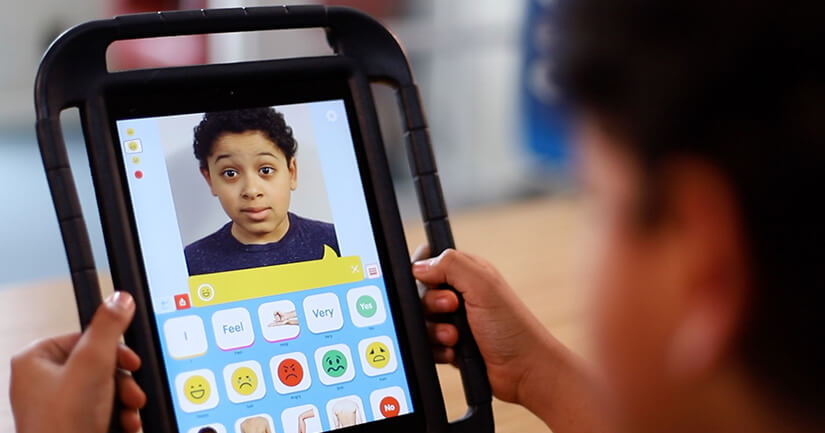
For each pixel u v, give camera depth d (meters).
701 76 0.27
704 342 0.29
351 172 0.74
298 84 0.74
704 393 0.30
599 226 0.31
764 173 0.27
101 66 0.67
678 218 0.29
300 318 0.70
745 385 0.30
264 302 0.69
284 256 0.71
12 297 1.10
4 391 0.83
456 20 3.50
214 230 0.69
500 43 3.49
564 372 0.73
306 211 0.72
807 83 0.27
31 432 0.57
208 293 0.67
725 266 0.28
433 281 0.74
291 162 0.72
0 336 0.96
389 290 0.73
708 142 0.28
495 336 0.73
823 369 0.29
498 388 0.75
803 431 0.29
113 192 0.65
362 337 0.71
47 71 0.65
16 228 3.15
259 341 0.68
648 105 0.28
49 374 0.59
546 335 0.74
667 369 0.30
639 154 0.29
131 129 0.68
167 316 0.66
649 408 0.32
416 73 3.58
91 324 0.60
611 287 0.31
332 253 0.72
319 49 2.18
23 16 4.25
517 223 1.34
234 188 0.70
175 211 0.68
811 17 0.26
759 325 0.29
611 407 0.34
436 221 0.76
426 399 0.70
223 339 0.67
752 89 0.27
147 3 2.06
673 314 0.29
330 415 0.68
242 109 0.72
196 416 0.65
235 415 0.66
